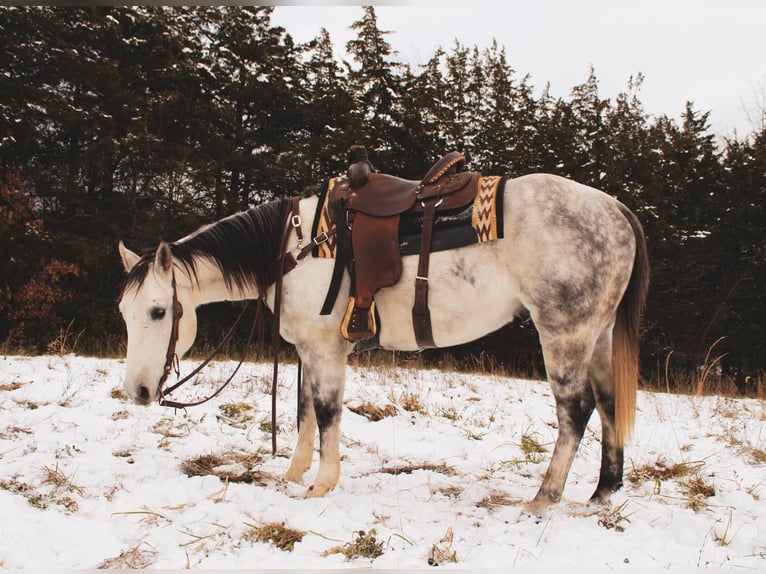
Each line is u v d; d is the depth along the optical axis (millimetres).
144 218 15953
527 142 19969
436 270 3277
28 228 13875
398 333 3484
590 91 22625
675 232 18016
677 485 3879
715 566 2584
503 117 22109
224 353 10672
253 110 19438
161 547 2695
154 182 15922
